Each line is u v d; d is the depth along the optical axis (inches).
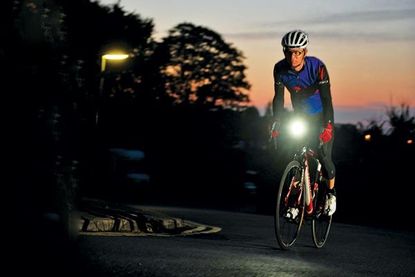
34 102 281.1
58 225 290.8
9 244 259.8
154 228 434.6
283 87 317.4
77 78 296.4
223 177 2183.8
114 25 1747.0
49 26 286.5
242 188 1835.6
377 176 1163.3
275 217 304.5
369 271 255.0
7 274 204.7
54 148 286.4
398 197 1102.4
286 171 304.5
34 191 282.4
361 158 1406.3
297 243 352.2
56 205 290.7
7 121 278.2
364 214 1061.1
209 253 271.9
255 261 255.0
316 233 335.0
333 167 321.7
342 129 1642.5
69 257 238.8
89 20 1616.6
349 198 1144.8
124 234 373.1
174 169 2479.1
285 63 312.5
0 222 272.8
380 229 539.5
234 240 362.6
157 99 2450.8
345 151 1544.0
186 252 269.6
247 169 2507.4
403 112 1449.3
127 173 1571.1
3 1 278.1
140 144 2447.1
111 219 407.5
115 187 1530.5
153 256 251.0
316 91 313.1
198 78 2778.1
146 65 2321.6
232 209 1136.8
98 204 535.8
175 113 2632.9
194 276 214.4
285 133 319.0
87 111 306.0
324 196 330.6
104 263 229.3
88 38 1579.7
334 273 239.8
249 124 2898.6
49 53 284.2
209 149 2642.7
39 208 284.4
